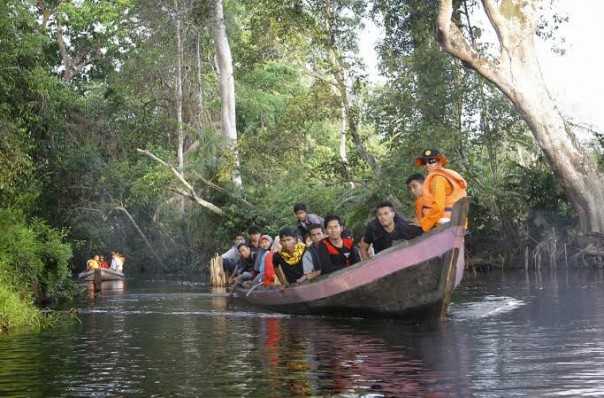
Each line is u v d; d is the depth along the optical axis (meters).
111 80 38.94
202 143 33.84
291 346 8.91
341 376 6.86
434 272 10.68
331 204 29.22
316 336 9.80
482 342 8.62
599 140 25.34
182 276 32.25
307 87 50.03
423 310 10.96
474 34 25.66
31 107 22.17
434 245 10.60
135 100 38.47
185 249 35.81
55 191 31.09
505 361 7.33
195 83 38.56
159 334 10.46
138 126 36.66
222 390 6.43
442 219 10.93
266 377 6.93
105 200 34.19
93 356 8.48
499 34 22.36
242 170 32.72
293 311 13.02
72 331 11.02
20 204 17.53
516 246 25.22
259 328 10.94
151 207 36.75
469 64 22.27
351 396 6.05
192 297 18.25
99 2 39.25
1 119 17.12
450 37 21.83
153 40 37.31
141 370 7.49
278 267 13.16
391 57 26.77
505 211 25.56
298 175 30.34
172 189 31.28
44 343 9.68
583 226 23.12
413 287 10.90
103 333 10.70
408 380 6.57
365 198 26.23
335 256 12.27
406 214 24.48
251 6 28.92
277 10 26.91
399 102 25.66
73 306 15.92
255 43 28.22
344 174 28.16
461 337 9.10
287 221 29.47
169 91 38.50
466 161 25.22
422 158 11.09
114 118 34.41
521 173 26.27
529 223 25.59
